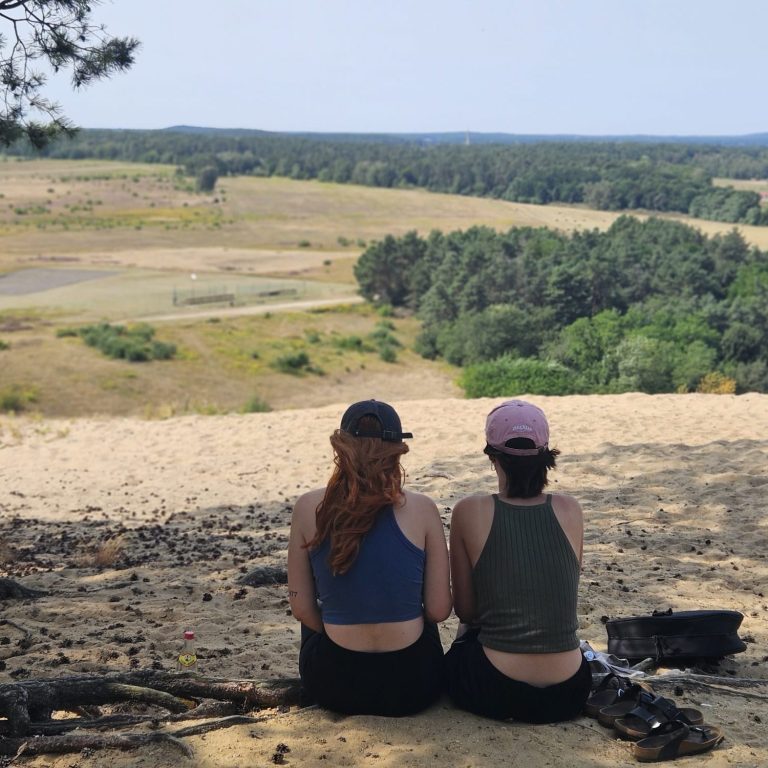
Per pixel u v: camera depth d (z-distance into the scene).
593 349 70.50
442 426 12.98
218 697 3.62
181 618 5.53
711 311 82.06
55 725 3.38
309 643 3.39
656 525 7.60
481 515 3.29
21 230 181.38
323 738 3.18
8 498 10.98
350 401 65.38
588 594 5.68
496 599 3.26
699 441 10.74
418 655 3.26
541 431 3.29
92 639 5.06
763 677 4.26
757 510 7.84
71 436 15.02
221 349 73.75
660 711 3.26
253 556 7.35
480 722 3.30
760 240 184.62
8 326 79.31
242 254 154.75
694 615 4.36
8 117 8.00
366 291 109.81
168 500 10.39
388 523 3.21
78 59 8.04
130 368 65.06
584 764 3.00
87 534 8.77
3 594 6.19
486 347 78.06
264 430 14.11
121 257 146.25
